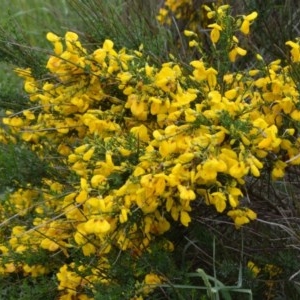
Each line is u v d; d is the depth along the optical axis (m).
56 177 2.32
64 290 2.15
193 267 2.20
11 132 2.52
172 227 2.13
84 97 2.12
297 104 1.98
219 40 2.15
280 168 1.98
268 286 2.16
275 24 2.92
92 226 1.81
